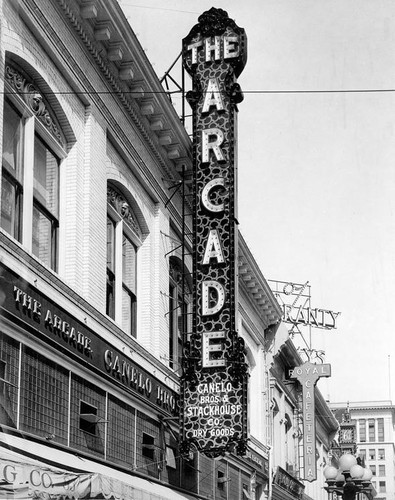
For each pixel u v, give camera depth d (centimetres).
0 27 1664
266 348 4172
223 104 2508
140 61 2267
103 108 2189
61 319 1822
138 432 2280
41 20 1848
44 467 1519
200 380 2375
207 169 2491
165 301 2609
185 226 2870
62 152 2019
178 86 2728
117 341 2156
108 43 2159
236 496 3347
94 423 1989
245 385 2362
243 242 3338
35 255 1859
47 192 1961
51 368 1781
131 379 2223
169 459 2506
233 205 2459
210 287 2438
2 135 1673
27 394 1670
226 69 2530
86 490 1627
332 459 6819
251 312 3869
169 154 2617
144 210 2527
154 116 2461
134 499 1900
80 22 2039
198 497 2731
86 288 2023
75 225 2011
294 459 4919
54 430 1777
